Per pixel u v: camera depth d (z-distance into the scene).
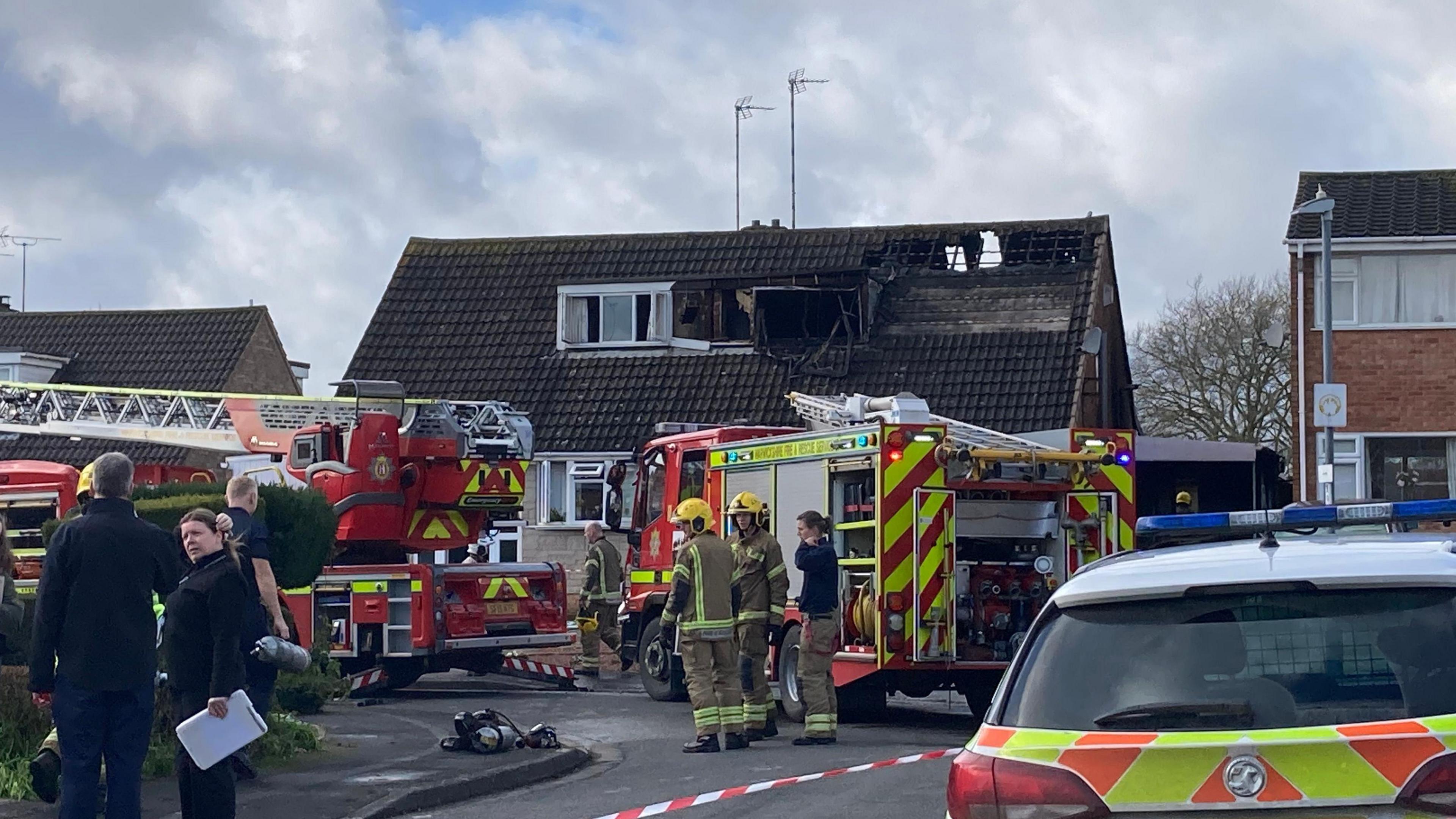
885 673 14.28
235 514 10.59
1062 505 14.63
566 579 19.25
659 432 18.36
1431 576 4.57
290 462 18.28
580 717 16.16
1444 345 26.78
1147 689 4.68
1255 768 4.32
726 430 16.97
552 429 30.00
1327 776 4.27
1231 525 6.29
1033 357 28.89
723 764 12.30
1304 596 4.69
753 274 31.52
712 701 13.17
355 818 9.77
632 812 9.95
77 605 7.96
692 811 9.89
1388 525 7.37
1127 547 14.71
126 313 39.91
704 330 31.72
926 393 28.73
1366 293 27.12
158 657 10.06
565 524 29.61
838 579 13.68
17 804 9.66
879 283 31.00
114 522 8.09
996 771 4.68
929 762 11.66
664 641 17.50
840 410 16.34
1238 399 43.44
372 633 17.81
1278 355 42.41
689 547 13.24
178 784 10.38
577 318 31.70
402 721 14.95
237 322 39.03
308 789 10.65
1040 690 4.84
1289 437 42.41
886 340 30.20
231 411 19.08
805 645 13.38
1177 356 44.19
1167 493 28.08
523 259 33.66
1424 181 28.42
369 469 17.94
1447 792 4.18
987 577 14.51
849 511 14.65
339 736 13.57
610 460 29.48
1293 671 4.55
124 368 38.19
